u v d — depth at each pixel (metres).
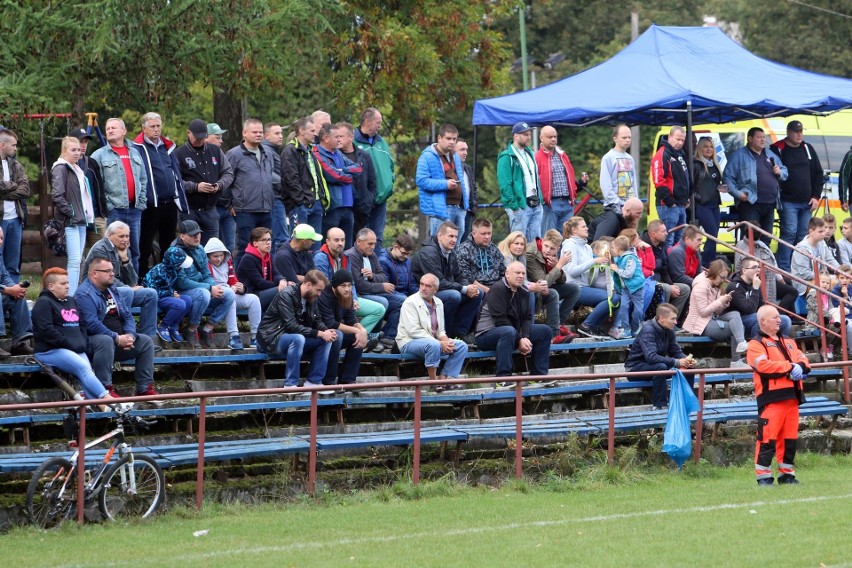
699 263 36.59
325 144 32.16
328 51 51.72
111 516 22.02
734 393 33.97
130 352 26.14
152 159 30.00
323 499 24.38
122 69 42.66
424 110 56.16
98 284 25.66
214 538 20.41
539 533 20.64
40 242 39.81
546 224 36.50
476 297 31.67
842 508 22.56
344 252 30.67
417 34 51.75
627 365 30.83
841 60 95.44
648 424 28.44
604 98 38.38
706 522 21.41
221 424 27.45
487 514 22.62
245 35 41.94
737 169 38.81
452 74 55.97
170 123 61.56
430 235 34.44
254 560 18.55
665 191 37.28
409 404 29.84
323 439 25.41
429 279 29.86
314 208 32.19
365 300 30.22
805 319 35.62
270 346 28.09
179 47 41.66
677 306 35.47
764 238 39.78
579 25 104.00
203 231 31.03
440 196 33.94
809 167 40.00
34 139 42.34
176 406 26.55
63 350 24.80
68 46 41.03
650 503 23.70
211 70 42.69
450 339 30.23
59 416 25.05
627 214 34.81
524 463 27.36
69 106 41.34
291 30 43.81
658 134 45.12
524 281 30.80
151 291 27.58
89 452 23.45
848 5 96.44
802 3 94.69
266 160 31.81
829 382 35.09
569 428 27.84
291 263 29.69
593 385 31.30
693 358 32.06
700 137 41.47
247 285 30.16
